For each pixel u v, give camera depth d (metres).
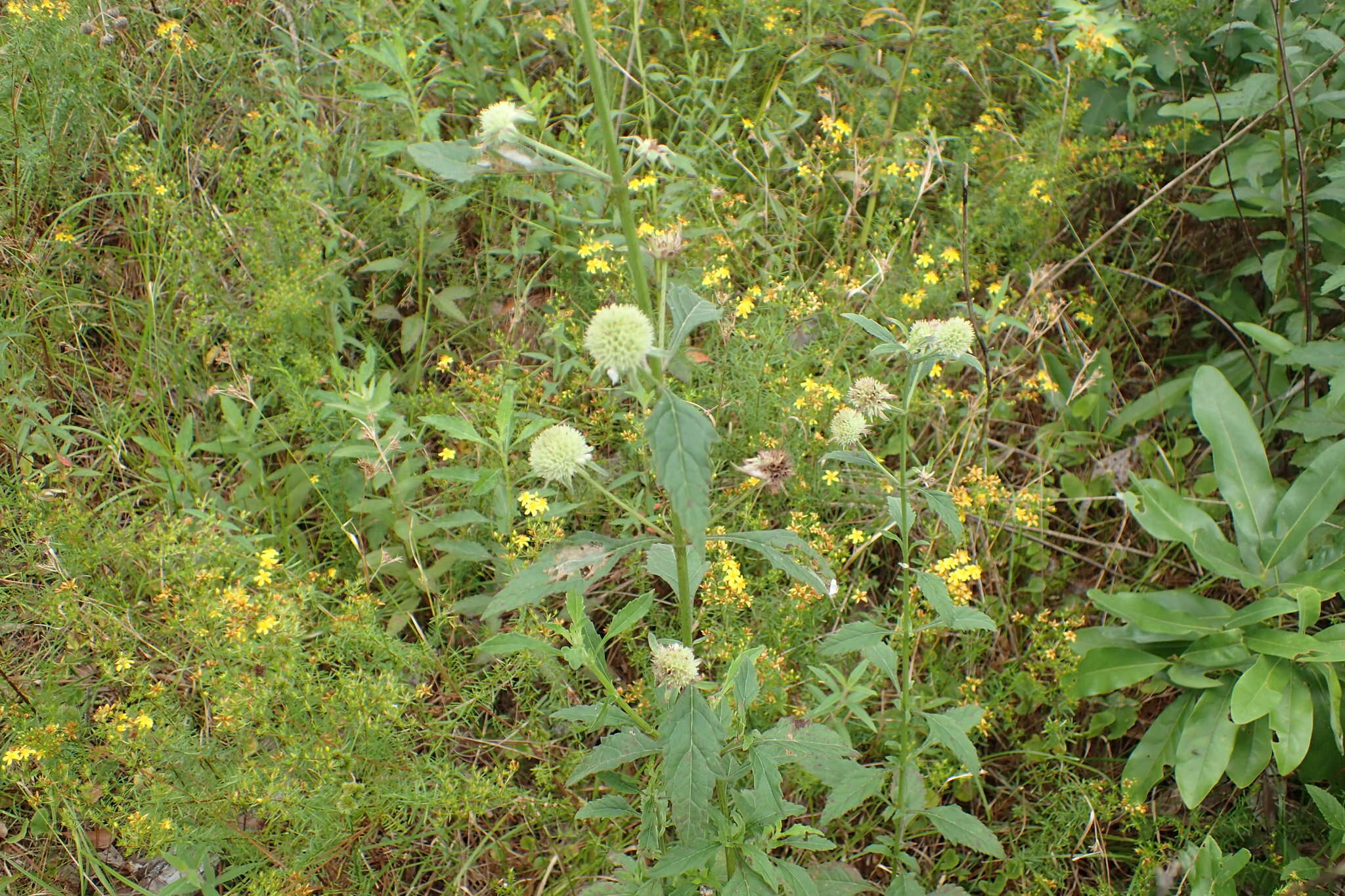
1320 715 3.04
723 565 3.08
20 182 3.86
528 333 4.02
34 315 3.65
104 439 3.42
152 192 3.82
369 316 4.03
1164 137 4.25
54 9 3.94
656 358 1.74
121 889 2.86
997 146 4.54
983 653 3.51
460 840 2.95
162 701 2.70
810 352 3.76
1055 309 3.82
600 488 1.99
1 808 2.88
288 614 2.66
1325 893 2.87
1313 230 3.81
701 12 4.77
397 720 2.72
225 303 3.81
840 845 3.10
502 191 3.95
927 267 4.12
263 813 2.58
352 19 4.25
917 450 3.98
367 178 4.21
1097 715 3.39
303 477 3.50
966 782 3.30
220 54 4.34
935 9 5.07
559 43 4.49
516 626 2.99
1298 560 3.31
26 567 3.16
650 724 2.94
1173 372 4.39
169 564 2.92
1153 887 3.05
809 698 3.14
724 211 4.16
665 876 2.24
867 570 3.61
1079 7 4.35
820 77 4.79
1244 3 4.11
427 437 3.86
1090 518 3.95
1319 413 3.61
